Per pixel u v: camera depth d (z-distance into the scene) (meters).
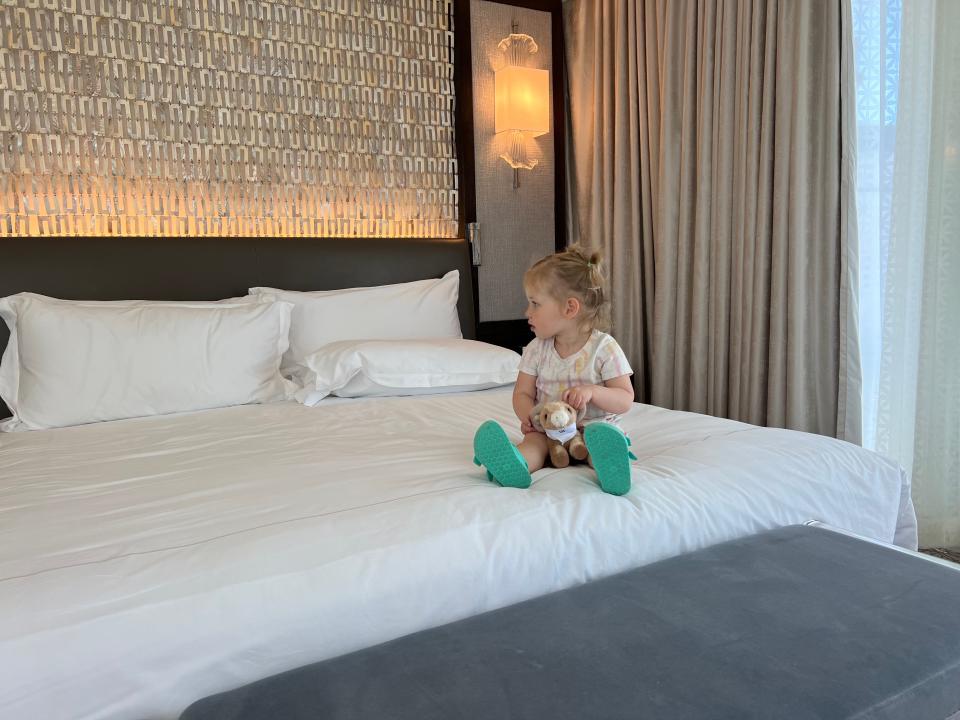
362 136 3.15
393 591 1.07
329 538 1.13
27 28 2.53
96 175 2.67
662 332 3.07
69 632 0.91
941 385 2.26
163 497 1.35
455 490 1.36
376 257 3.05
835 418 2.49
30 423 2.12
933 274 2.22
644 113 3.14
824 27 2.40
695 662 0.91
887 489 1.64
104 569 1.03
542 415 1.54
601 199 3.44
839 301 2.43
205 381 2.29
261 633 0.98
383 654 0.94
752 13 2.62
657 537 1.30
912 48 2.19
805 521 1.49
